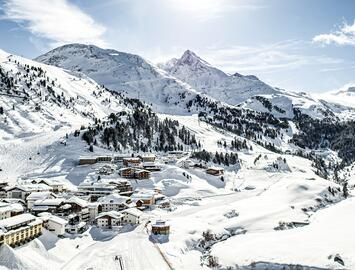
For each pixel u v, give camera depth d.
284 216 184.88
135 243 143.50
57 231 143.25
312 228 164.38
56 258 125.94
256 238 154.38
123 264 123.56
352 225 160.88
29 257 118.25
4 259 112.81
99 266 120.69
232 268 129.88
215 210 198.25
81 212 169.12
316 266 123.75
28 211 175.62
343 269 121.12
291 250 135.25
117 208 183.50
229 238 160.50
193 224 168.62
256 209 198.25
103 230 160.00
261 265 128.12
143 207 198.88
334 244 137.88
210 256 138.00
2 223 125.69
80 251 134.75
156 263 125.81
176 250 140.25
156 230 154.25
